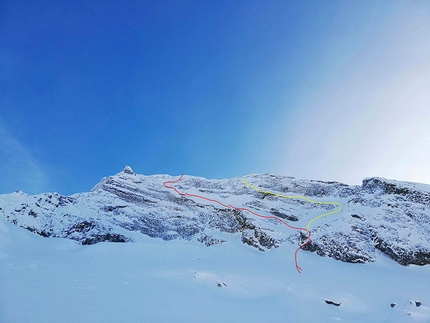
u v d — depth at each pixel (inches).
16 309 448.8
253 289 756.0
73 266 979.3
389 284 802.8
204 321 482.0
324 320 542.9
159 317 479.2
